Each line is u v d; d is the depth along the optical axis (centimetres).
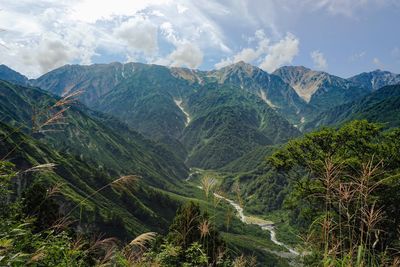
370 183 528
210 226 915
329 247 521
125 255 659
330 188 543
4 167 532
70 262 614
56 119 561
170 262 948
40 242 590
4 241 431
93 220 12569
